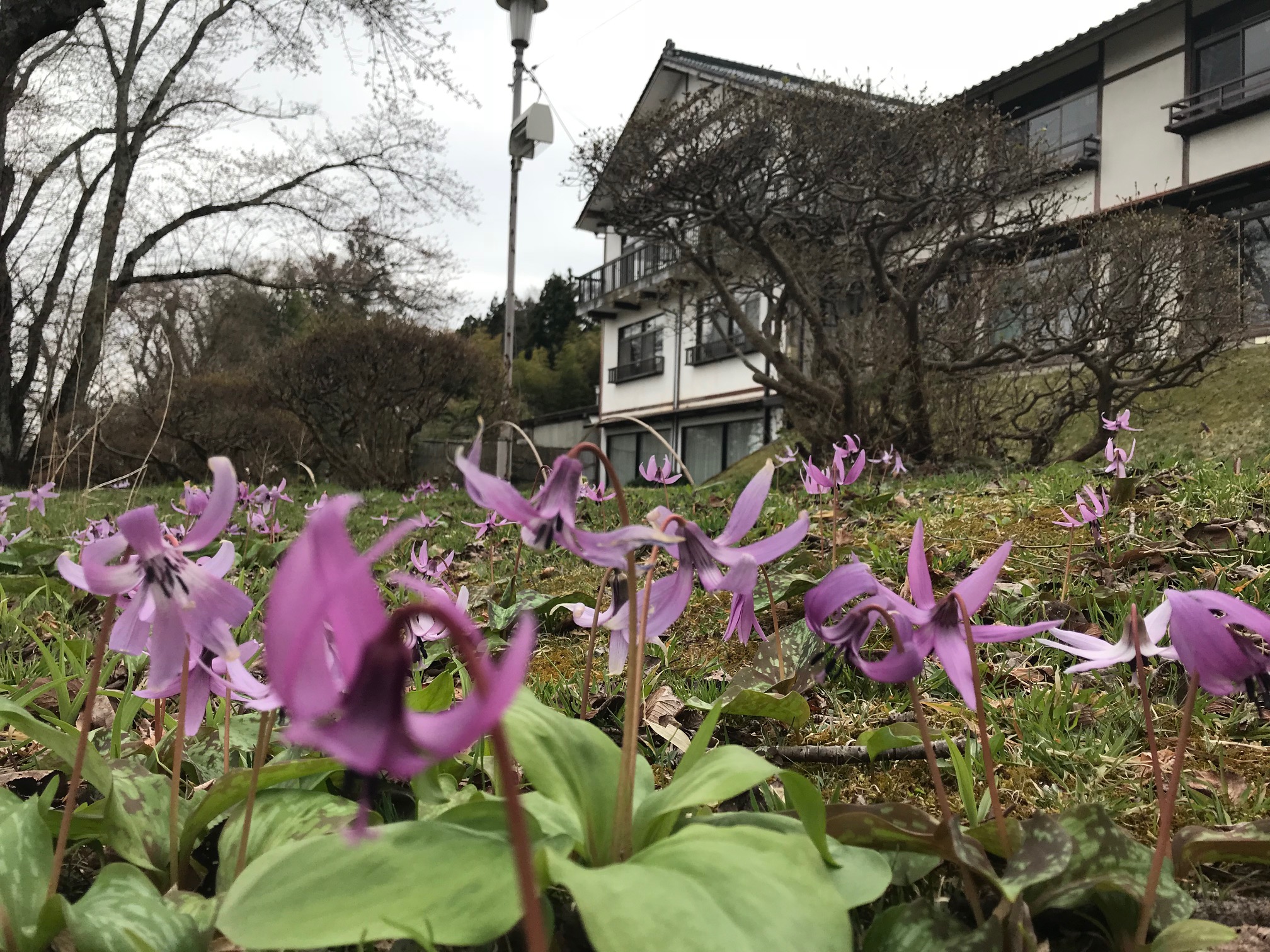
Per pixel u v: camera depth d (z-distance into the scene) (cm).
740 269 1541
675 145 1306
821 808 127
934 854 143
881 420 1231
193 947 129
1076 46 1894
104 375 896
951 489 788
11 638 358
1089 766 215
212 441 2130
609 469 139
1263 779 206
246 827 147
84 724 141
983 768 216
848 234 1352
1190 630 125
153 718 264
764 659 288
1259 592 325
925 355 1267
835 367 1236
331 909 108
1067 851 129
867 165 1260
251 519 609
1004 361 1192
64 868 172
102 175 2181
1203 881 157
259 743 149
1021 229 1370
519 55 1800
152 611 126
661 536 125
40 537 736
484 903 106
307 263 2905
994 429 1274
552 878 111
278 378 1983
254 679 138
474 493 119
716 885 108
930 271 1255
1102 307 1120
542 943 91
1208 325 1138
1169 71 1781
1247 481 561
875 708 261
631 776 137
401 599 415
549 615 393
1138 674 146
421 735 67
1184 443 1295
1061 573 406
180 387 2116
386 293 2288
